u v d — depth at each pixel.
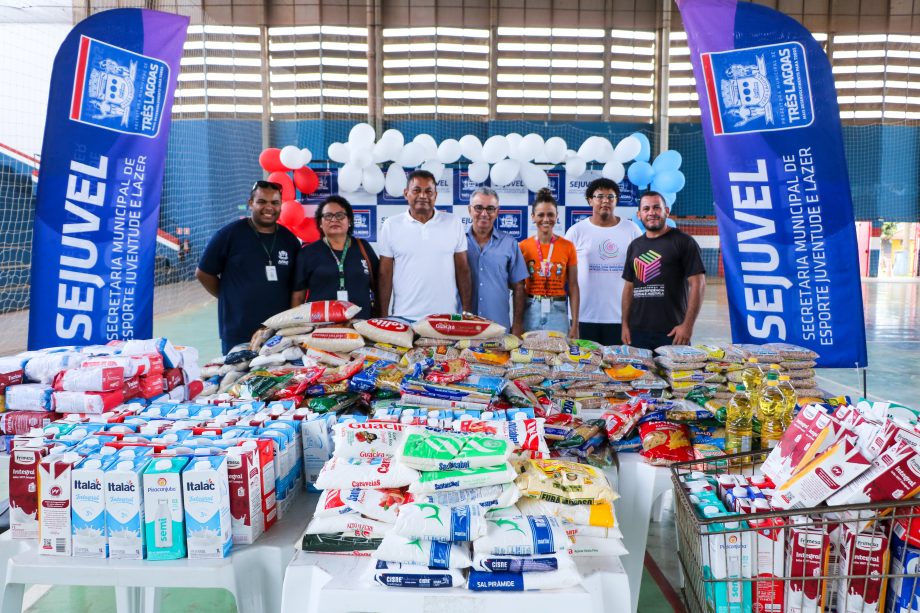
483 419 1.66
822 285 3.00
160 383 2.11
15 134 9.17
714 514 1.31
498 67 14.04
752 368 2.02
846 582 1.25
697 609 1.31
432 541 1.22
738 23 2.99
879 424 1.35
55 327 2.89
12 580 1.35
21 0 9.05
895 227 19.45
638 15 14.02
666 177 6.50
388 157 5.97
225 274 3.34
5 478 3.18
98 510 1.35
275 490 1.53
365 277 3.37
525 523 1.24
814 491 1.27
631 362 2.32
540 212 4.04
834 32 14.25
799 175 2.98
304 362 2.36
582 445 1.88
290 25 13.55
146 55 3.03
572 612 1.17
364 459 1.45
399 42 13.84
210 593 2.23
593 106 14.34
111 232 3.00
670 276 3.62
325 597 1.19
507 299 3.90
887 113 14.75
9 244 9.70
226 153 13.53
